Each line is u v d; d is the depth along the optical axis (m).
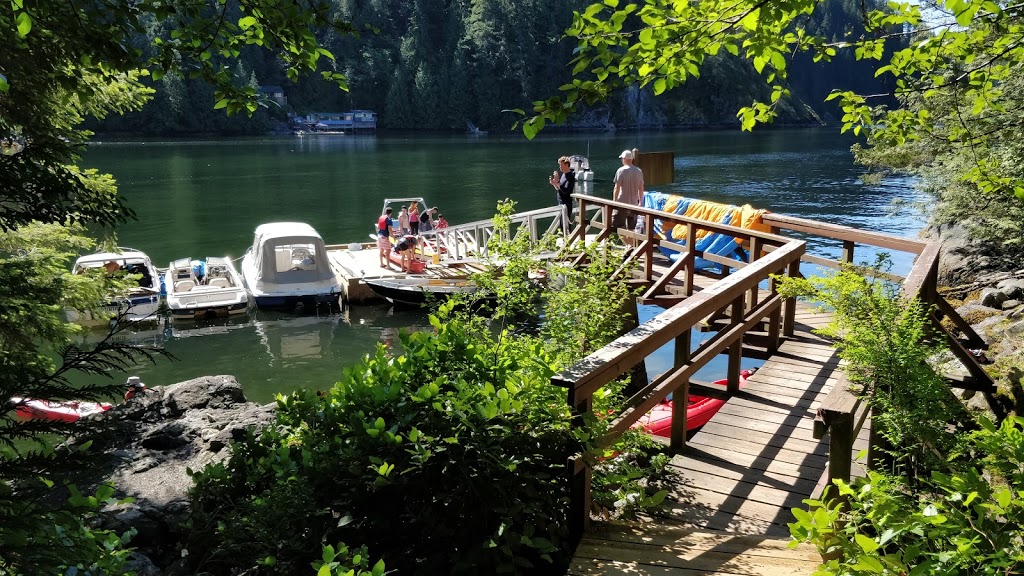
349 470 3.86
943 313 7.85
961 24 4.02
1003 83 7.09
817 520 2.55
